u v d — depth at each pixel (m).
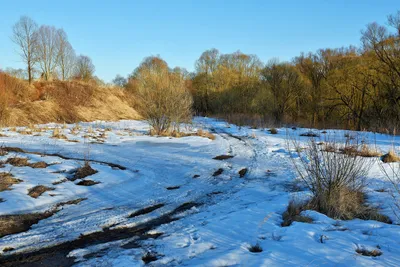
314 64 41.19
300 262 3.80
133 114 34.06
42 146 12.77
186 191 7.61
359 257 3.88
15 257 4.22
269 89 39.66
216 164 10.73
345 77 31.77
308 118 35.78
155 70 20.48
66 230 5.16
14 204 6.09
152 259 4.14
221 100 45.59
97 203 6.58
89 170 8.63
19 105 23.98
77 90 31.33
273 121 30.14
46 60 34.56
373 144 14.90
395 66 27.34
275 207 6.20
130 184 8.04
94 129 20.23
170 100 19.06
